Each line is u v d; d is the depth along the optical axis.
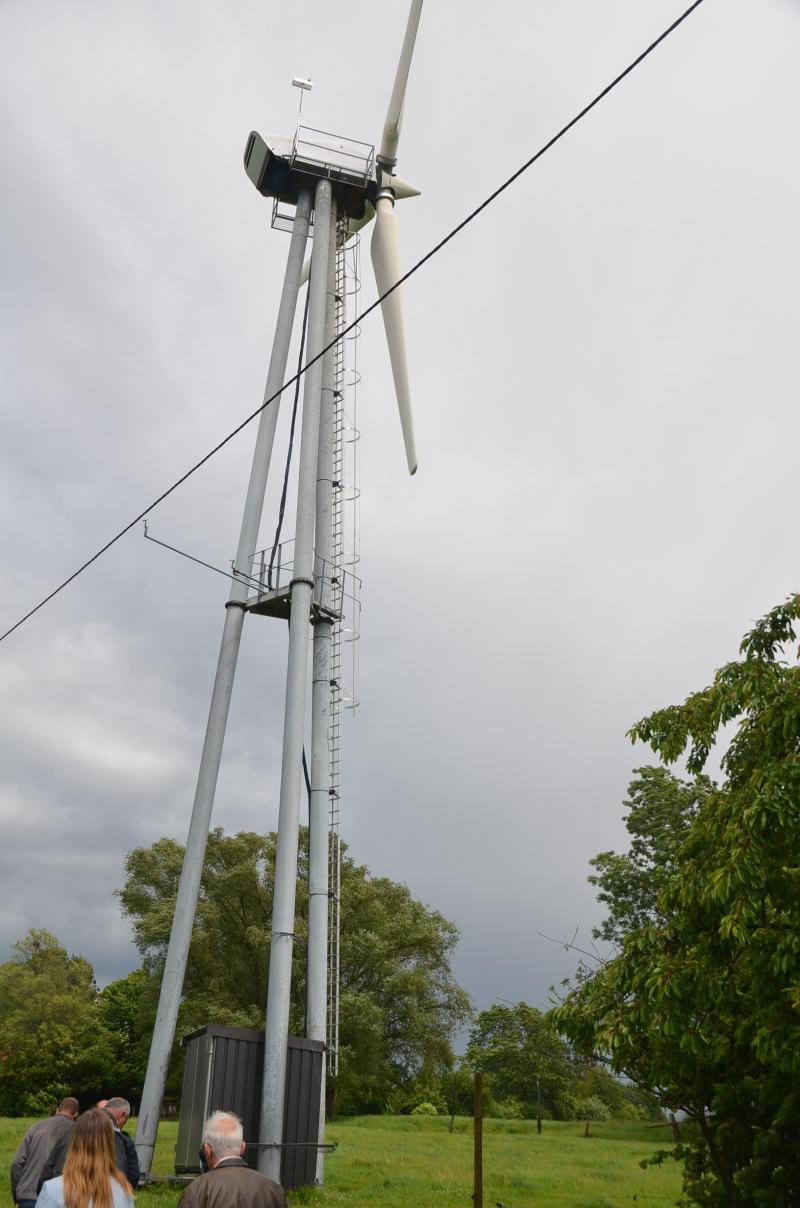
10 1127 35.38
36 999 69.56
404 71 29.27
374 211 31.25
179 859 56.56
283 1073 20.25
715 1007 10.87
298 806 22.19
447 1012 57.19
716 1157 10.99
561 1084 60.22
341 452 27.53
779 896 10.52
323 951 23.34
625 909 43.84
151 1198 18.05
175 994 21.89
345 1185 22.80
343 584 26.34
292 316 27.80
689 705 12.82
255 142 28.98
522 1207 19.67
